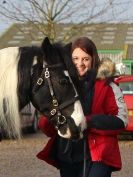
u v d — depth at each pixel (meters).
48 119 4.68
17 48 4.79
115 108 4.75
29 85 4.66
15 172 9.48
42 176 9.13
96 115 4.64
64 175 4.92
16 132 4.66
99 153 4.63
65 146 4.82
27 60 4.68
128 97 12.89
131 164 10.23
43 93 4.63
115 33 40.38
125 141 13.72
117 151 4.75
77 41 4.80
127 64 34.78
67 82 4.58
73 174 4.89
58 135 4.82
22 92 4.66
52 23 19.91
